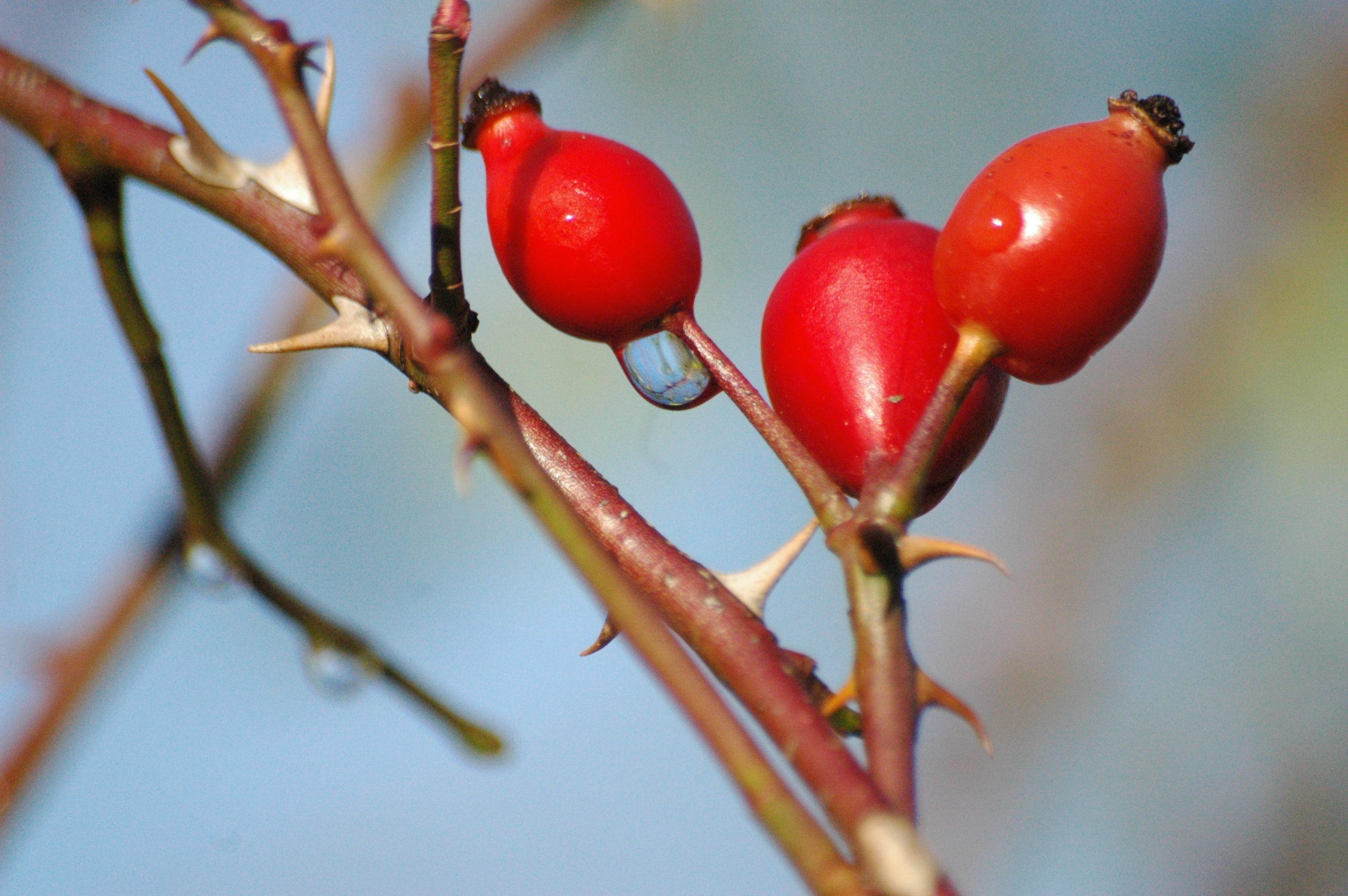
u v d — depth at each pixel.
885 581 0.27
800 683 0.27
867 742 0.27
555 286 0.29
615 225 0.29
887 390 0.29
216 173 0.29
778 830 0.26
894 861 0.26
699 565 0.28
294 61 0.27
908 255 0.29
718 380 0.29
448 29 0.27
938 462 0.29
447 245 0.28
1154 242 0.28
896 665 0.27
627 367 0.29
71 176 0.29
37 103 0.29
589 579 0.26
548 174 0.29
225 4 0.27
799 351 0.29
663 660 0.26
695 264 0.29
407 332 0.28
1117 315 0.28
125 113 0.29
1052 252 0.28
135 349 0.31
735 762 0.26
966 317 0.28
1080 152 0.28
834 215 0.30
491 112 0.29
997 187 0.28
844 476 0.29
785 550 0.28
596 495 0.28
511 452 0.26
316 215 0.29
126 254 0.30
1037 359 0.28
